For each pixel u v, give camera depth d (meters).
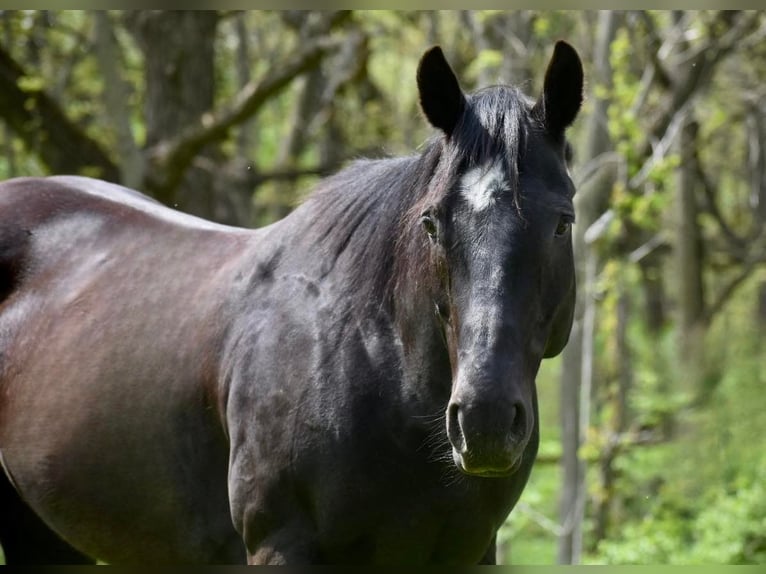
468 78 22.48
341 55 22.62
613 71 15.87
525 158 5.23
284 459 5.86
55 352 7.15
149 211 7.62
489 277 4.97
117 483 6.71
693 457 19.22
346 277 5.98
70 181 8.06
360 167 6.42
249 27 31.03
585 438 16.83
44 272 7.55
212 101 20.36
